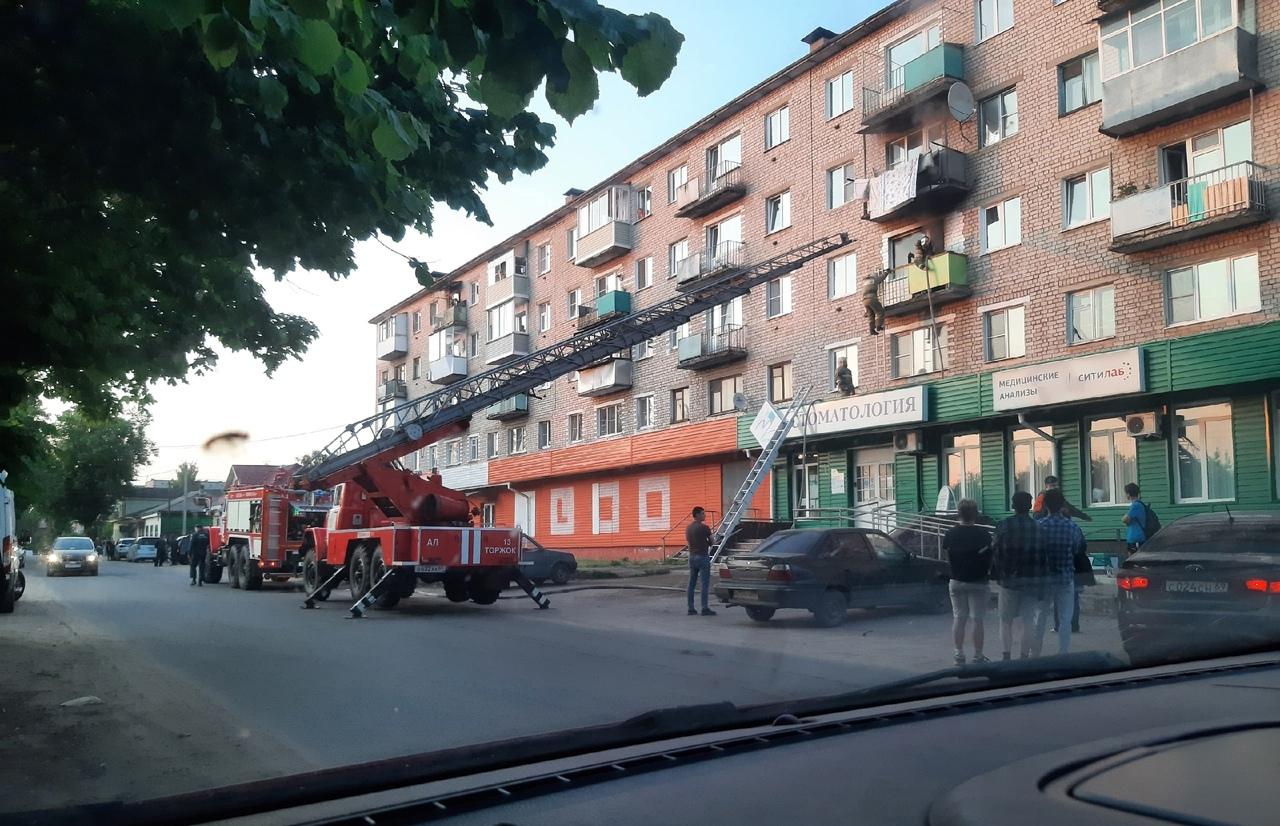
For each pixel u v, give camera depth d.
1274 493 14.80
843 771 2.29
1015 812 1.68
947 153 17.67
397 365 50.56
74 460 11.70
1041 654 5.80
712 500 30.58
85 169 5.70
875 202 19.27
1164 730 2.41
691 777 2.31
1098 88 15.73
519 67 2.88
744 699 5.18
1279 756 2.09
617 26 2.85
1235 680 3.63
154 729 4.93
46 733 4.84
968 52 17.52
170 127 5.36
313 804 2.23
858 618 10.37
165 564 46.47
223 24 3.07
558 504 38.59
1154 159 15.37
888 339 22.08
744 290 20.73
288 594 20.98
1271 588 7.11
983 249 17.67
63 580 28.61
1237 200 14.62
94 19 4.93
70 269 7.04
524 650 8.80
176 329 9.06
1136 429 16.33
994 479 18.77
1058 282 16.41
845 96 24.08
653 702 5.38
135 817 2.09
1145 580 7.66
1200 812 1.66
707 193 30.77
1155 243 15.23
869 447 24.33
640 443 32.94
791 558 11.55
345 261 6.62
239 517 24.00
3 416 8.04
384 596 15.46
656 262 33.25
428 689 6.21
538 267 40.19
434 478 17.55
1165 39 15.27
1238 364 14.60
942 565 9.05
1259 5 14.70
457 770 2.46
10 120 5.29
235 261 8.03
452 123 6.57
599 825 1.99
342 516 17.55
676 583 21.42
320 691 6.11
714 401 30.59
